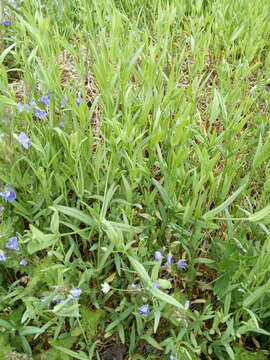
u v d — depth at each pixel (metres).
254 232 0.53
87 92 0.71
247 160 0.62
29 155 0.52
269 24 0.83
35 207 0.49
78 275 0.47
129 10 0.85
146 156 0.63
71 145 0.46
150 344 0.48
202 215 0.50
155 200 0.56
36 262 0.47
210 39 0.75
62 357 0.44
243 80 0.72
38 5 0.71
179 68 0.63
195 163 0.59
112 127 0.53
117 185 0.50
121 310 0.46
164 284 0.38
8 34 0.76
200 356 0.48
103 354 0.48
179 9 0.79
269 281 0.40
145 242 0.48
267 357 0.47
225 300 0.45
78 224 0.50
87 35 0.70
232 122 0.53
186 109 0.50
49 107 0.54
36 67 0.55
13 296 0.48
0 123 0.45
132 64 0.53
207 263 0.49
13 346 0.45
